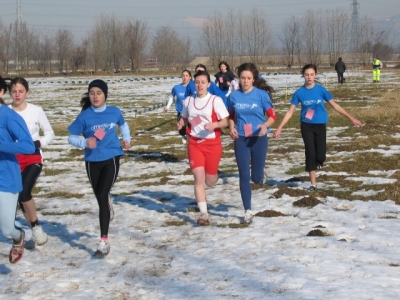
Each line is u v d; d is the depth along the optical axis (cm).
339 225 746
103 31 8369
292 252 636
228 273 583
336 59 8394
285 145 1517
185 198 955
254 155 777
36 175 689
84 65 8312
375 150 1359
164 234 743
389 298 482
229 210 858
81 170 1278
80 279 590
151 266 624
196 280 572
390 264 586
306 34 8362
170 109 2769
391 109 2198
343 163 1205
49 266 634
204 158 777
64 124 2212
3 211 569
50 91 4528
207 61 10150
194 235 734
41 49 8169
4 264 643
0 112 550
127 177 1173
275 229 742
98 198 670
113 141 683
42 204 955
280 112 2352
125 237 738
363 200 888
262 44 8425
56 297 542
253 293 519
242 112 771
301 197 916
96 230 779
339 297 489
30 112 689
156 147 1577
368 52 8494
